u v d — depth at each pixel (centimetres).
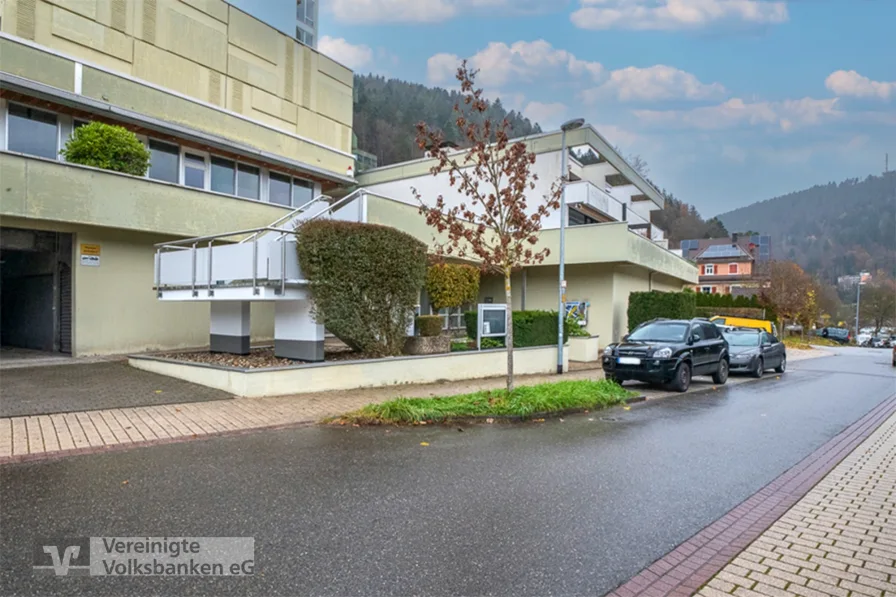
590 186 2375
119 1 1459
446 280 1694
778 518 462
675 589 334
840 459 666
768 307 4034
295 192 1977
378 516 441
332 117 2144
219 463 579
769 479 576
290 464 582
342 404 906
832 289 7481
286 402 904
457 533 411
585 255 2170
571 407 929
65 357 1233
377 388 1083
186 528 409
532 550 385
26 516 425
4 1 1243
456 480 542
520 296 2470
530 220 938
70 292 1269
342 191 2369
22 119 1273
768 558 381
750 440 760
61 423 705
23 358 1199
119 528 406
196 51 1648
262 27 1866
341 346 1464
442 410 831
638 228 3884
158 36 1548
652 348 1238
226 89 1739
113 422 725
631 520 448
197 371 997
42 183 1096
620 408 999
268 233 1295
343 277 1066
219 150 1652
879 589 337
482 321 1438
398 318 1169
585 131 2358
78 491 482
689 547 398
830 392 1316
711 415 951
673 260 2919
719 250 7712
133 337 1352
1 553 363
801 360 2478
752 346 1675
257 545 382
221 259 1089
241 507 454
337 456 618
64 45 1347
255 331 1609
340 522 427
